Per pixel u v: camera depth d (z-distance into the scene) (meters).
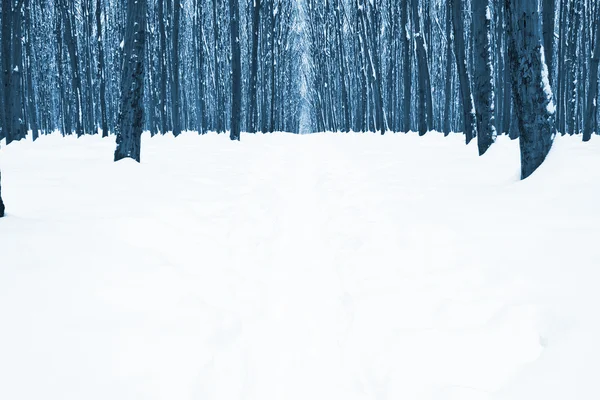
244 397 2.29
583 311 2.47
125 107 9.57
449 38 22.56
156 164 9.78
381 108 27.81
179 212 5.44
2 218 4.19
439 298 3.17
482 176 7.18
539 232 3.89
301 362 2.67
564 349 2.23
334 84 44.03
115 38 33.31
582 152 5.75
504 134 17.75
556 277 2.99
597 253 3.21
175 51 23.86
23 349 2.15
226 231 5.15
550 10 11.22
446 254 3.90
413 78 38.50
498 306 2.85
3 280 2.84
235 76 20.67
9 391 1.85
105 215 4.83
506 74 17.55
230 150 15.30
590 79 14.24
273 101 33.06
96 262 3.37
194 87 39.91
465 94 13.30
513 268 3.30
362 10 31.30
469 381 2.28
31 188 6.27
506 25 5.89
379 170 9.33
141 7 9.20
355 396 2.35
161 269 3.50
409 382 2.35
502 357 2.38
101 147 15.52
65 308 2.62
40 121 38.84
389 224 5.10
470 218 4.72
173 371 2.23
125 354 2.26
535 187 5.23
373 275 3.84
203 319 2.87
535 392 2.04
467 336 2.62
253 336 2.94
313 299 3.53
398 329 2.89
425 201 5.86
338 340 2.92
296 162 12.44
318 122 55.25
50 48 37.78
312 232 5.32
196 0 33.91
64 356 2.15
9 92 18.17
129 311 2.74
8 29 17.59
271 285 3.81
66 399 1.86
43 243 3.59
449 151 12.17
